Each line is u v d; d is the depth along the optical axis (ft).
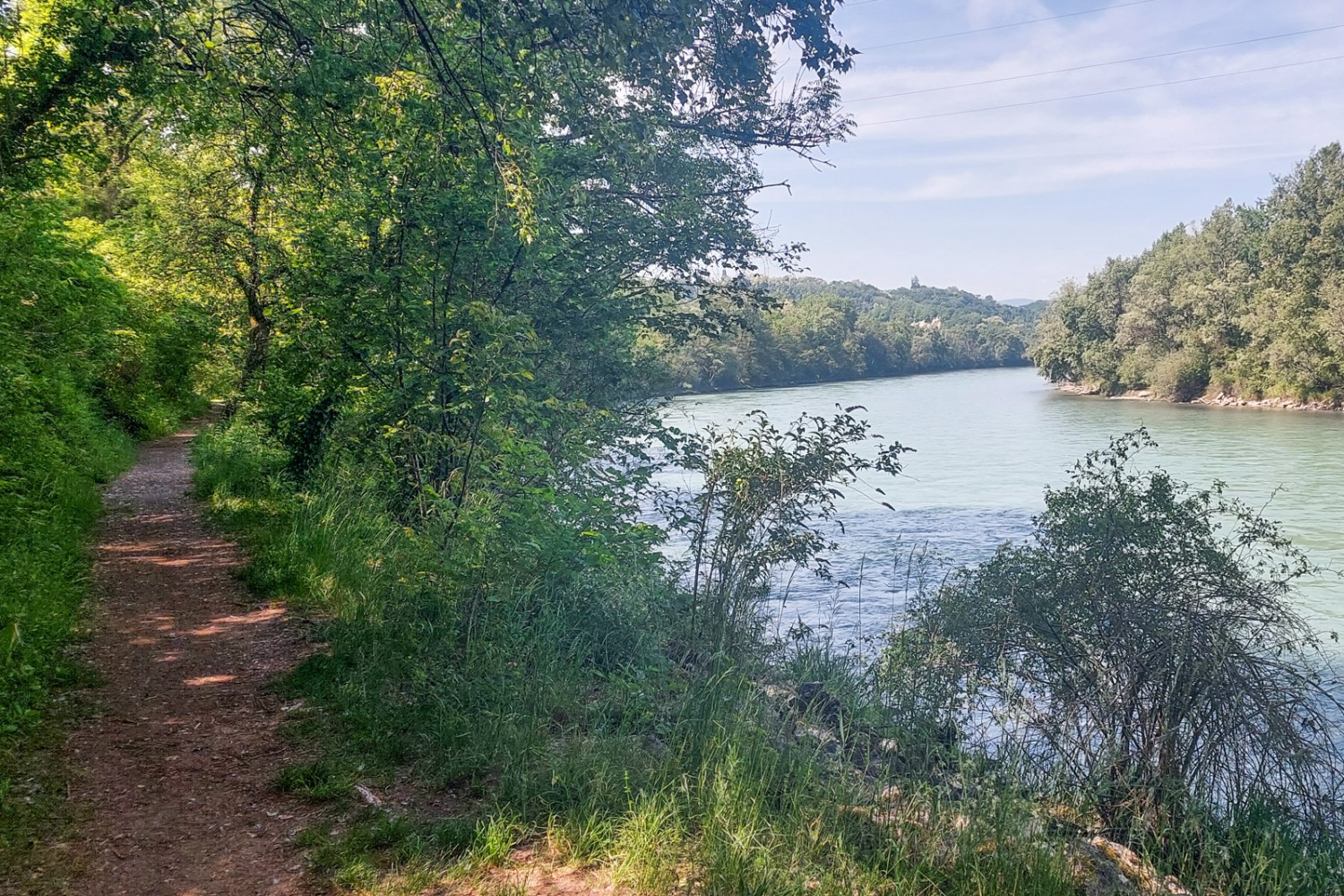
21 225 37.37
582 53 30.04
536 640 21.33
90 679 19.75
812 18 31.55
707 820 13.76
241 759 16.49
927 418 182.19
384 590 24.85
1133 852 17.70
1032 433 150.10
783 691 24.67
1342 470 97.66
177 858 13.14
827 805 15.10
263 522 35.70
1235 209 302.45
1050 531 25.39
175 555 31.86
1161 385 244.22
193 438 76.13
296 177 44.88
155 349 78.13
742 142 48.42
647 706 19.58
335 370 32.40
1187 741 21.65
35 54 37.40
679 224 42.78
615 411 39.29
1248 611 23.09
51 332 42.73
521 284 33.96
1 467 33.58
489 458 26.45
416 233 28.58
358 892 12.26
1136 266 310.04
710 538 26.50
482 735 16.80
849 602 45.06
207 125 44.24
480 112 27.43
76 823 13.94
